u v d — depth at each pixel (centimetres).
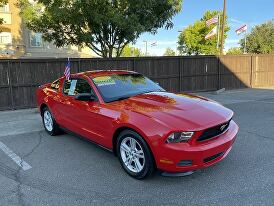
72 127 580
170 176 405
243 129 703
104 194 396
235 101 1161
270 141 603
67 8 1234
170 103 458
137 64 1264
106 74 576
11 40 2798
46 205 372
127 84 554
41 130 732
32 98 1066
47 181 439
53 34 1409
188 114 416
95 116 493
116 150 471
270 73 1784
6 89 1017
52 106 642
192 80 1454
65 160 521
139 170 426
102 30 1334
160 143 387
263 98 1241
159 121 399
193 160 386
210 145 397
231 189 398
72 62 1115
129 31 1245
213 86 1535
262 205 357
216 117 420
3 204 376
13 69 1020
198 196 383
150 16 1292
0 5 1577
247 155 520
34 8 1417
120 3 1242
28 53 2905
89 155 543
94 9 1222
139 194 394
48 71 1081
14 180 445
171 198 381
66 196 393
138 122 412
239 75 1645
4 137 677
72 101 565
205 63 1484
